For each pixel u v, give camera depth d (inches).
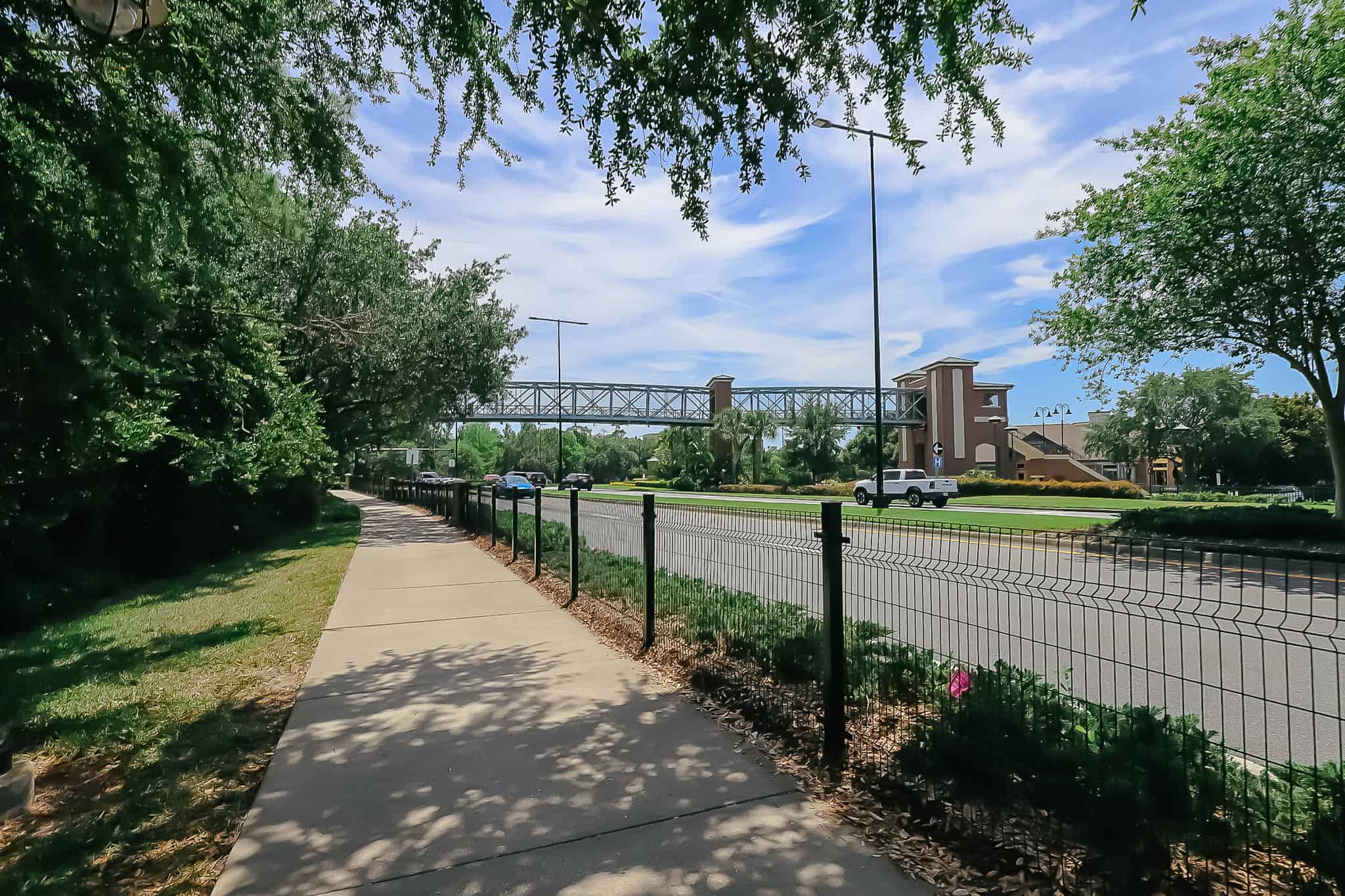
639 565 353.4
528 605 343.9
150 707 207.9
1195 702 197.6
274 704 205.5
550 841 123.8
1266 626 99.5
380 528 890.1
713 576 349.1
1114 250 647.8
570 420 2893.7
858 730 162.2
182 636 309.4
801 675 190.2
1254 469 2071.9
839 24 198.5
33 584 433.7
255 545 747.4
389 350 975.0
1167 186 582.9
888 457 2881.4
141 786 152.9
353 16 230.7
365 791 144.6
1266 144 525.7
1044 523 710.5
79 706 211.6
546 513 660.7
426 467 3978.8
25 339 182.9
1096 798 106.7
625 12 192.4
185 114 232.1
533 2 189.3
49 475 342.3
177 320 312.7
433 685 216.8
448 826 129.7
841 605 155.4
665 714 187.8
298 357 880.9
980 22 190.9
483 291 1073.5
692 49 191.0
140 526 572.7
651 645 252.1
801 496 1774.1
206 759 165.0
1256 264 563.2
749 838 123.7
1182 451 2017.7
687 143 216.5
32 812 145.1
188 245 290.5
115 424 305.4
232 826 133.0
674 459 2947.8
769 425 2556.6
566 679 219.6
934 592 353.4
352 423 1300.4
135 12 153.6
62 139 195.9
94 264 197.0
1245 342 617.3
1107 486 1523.1
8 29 179.5
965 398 2229.3
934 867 112.4
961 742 124.0
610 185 220.4
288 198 359.3
